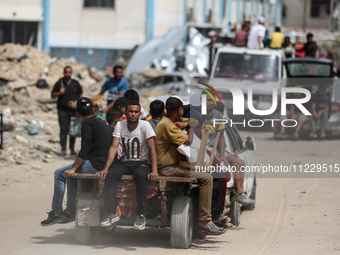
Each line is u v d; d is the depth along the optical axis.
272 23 134.75
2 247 21.45
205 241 23.28
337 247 22.47
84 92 73.81
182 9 115.50
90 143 22.25
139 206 20.94
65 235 23.72
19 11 106.75
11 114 57.44
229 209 24.52
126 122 21.61
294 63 60.91
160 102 22.86
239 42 67.31
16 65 73.69
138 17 111.31
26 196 30.70
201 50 98.75
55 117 58.56
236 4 125.50
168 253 20.94
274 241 23.47
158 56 100.75
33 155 40.50
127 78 95.31
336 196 33.34
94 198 21.81
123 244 22.39
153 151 21.27
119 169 21.27
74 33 109.38
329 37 107.94
